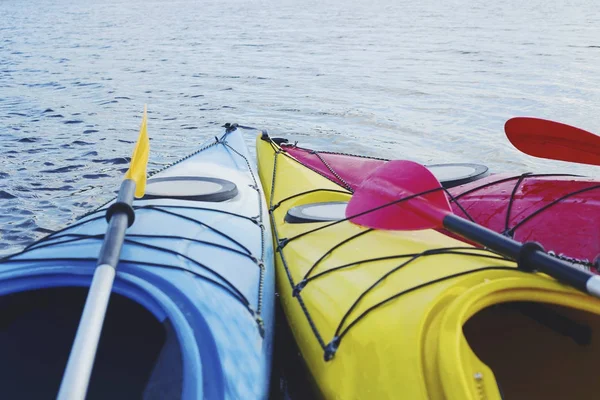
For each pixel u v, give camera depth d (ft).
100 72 32.30
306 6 78.43
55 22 66.64
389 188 7.70
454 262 6.72
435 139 18.86
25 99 25.29
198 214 9.05
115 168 16.31
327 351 6.60
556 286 5.69
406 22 53.78
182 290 6.70
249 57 36.55
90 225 8.04
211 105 24.18
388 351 5.75
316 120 21.59
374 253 7.79
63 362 6.90
